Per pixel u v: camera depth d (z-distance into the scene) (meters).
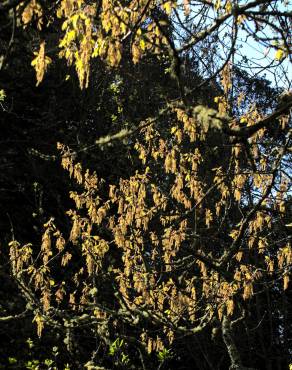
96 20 4.57
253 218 7.44
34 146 14.78
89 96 15.20
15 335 11.42
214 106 9.87
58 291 8.25
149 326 11.01
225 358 13.26
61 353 11.37
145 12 4.32
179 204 9.98
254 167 5.34
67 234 13.69
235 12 4.00
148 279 7.73
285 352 14.05
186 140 9.89
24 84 14.70
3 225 14.13
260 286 12.59
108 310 8.33
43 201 14.41
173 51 3.89
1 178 14.59
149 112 13.63
